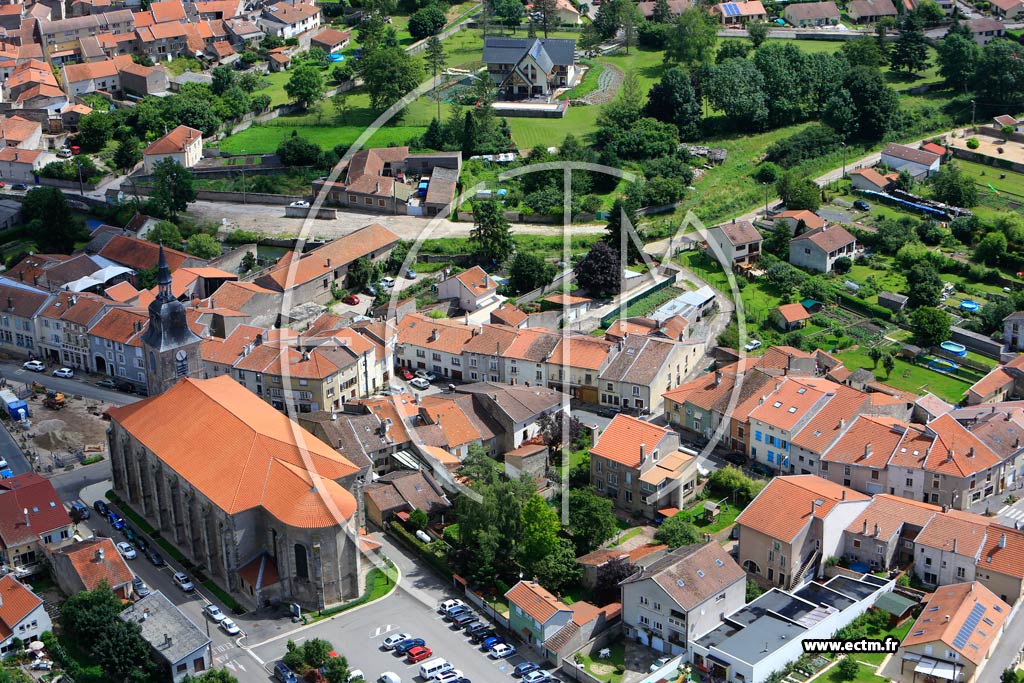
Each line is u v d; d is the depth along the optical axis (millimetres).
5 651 170375
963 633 166000
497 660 169125
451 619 177375
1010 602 180000
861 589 180500
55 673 167750
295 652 166875
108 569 182000
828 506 184500
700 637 168625
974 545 183250
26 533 189500
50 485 195375
